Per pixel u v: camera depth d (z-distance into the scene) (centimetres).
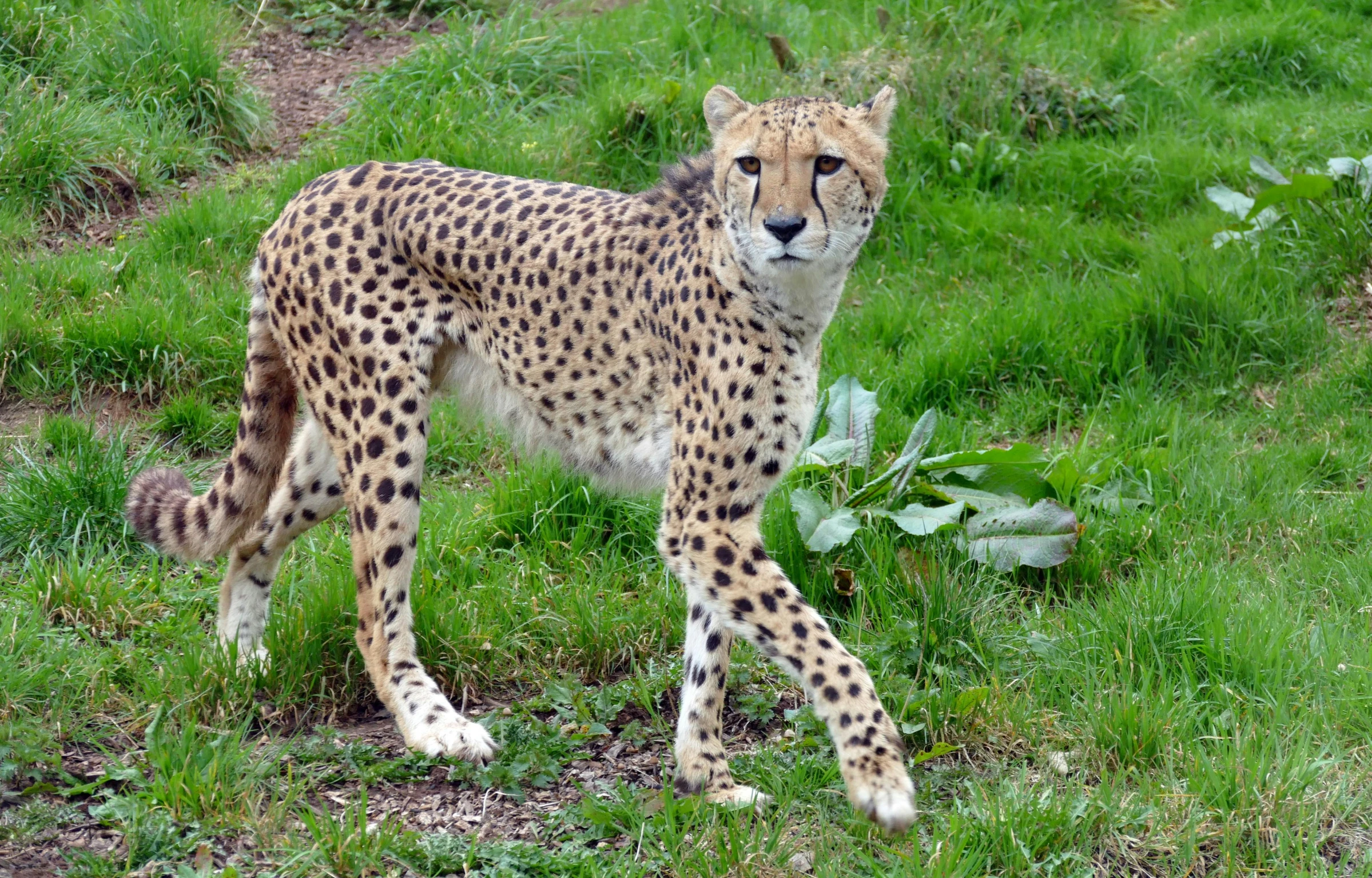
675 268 765
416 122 1462
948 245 1420
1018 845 659
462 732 757
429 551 932
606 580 936
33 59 1527
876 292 1347
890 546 924
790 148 692
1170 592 878
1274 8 2014
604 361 797
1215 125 1658
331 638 843
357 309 795
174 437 1117
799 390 736
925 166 1511
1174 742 754
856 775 643
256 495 855
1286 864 664
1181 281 1265
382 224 808
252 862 638
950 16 1711
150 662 814
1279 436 1137
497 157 1414
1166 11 2048
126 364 1154
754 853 658
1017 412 1172
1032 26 1870
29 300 1189
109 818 657
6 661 758
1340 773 734
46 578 870
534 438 848
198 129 1539
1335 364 1209
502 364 825
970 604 883
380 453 799
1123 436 1129
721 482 729
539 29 1720
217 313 1209
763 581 707
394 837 656
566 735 791
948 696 786
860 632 870
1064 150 1552
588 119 1491
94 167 1420
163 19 1570
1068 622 879
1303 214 1365
